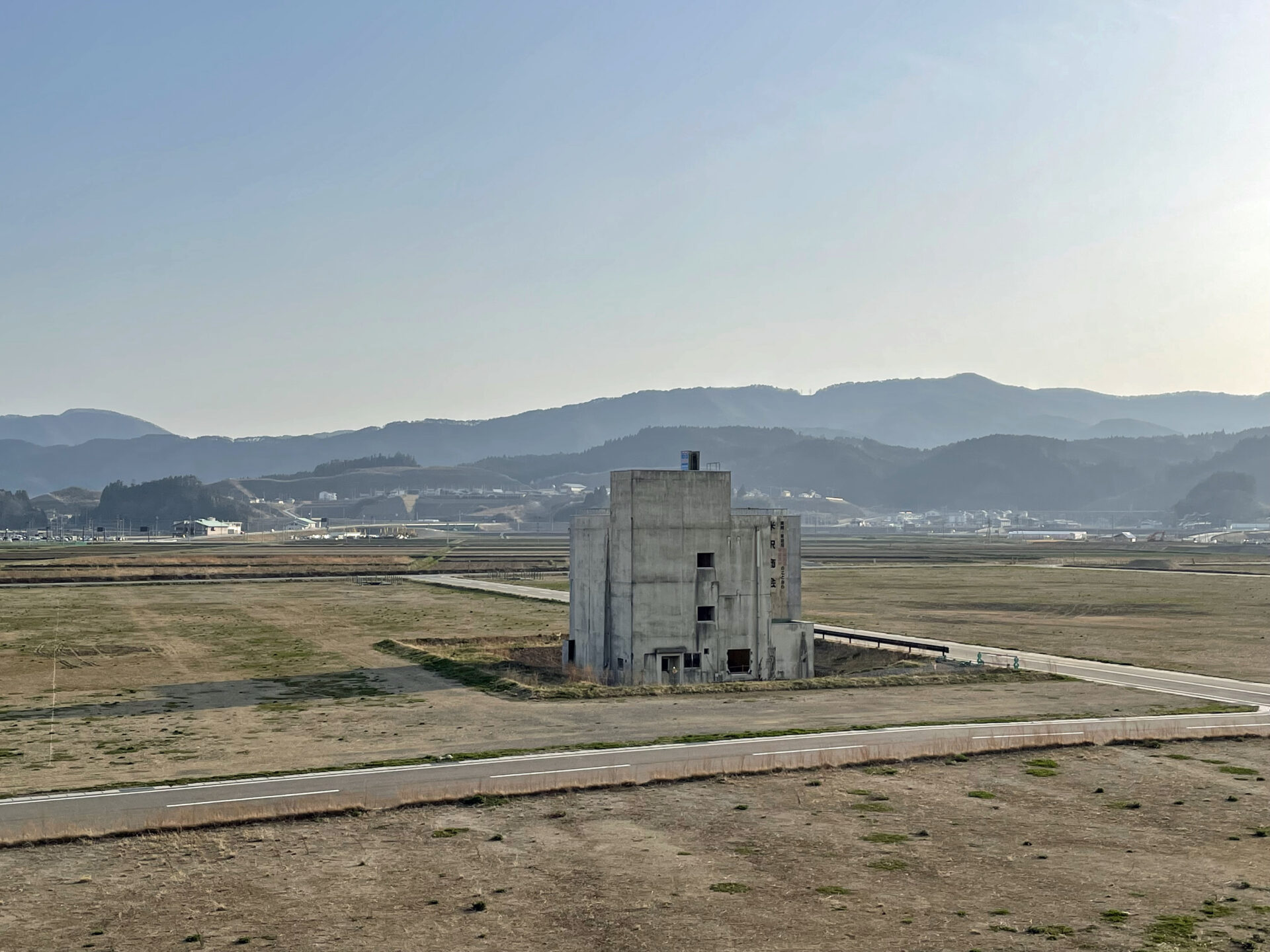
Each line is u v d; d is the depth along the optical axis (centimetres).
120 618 12488
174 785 4544
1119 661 8825
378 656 9256
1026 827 4059
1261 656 9175
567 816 4147
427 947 2917
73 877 3447
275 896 3294
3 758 5203
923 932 3030
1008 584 18350
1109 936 2994
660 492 8206
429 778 4678
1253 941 2955
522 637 10750
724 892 3341
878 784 4659
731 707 6625
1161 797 4484
